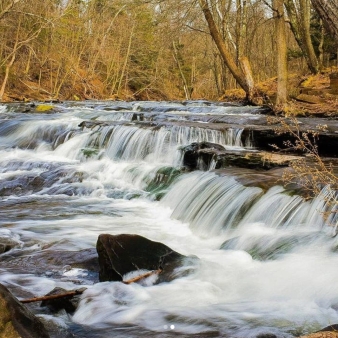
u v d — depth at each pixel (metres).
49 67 40.53
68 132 13.89
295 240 6.26
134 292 5.06
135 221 8.35
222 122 14.51
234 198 7.79
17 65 37.34
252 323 4.34
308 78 24.48
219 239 7.30
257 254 6.30
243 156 9.77
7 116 17.39
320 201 6.57
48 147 13.91
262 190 7.60
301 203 6.82
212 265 5.87
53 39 39.22
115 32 47.12
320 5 5.69
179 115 15.46
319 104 18.27
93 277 5.70
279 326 4.29
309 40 26.52
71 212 8.85
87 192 10.40
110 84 46.78
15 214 8.66
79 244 6.85
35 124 14.95
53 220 8.27
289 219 6.79
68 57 40.47
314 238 6.16
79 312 4.68
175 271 5.57
